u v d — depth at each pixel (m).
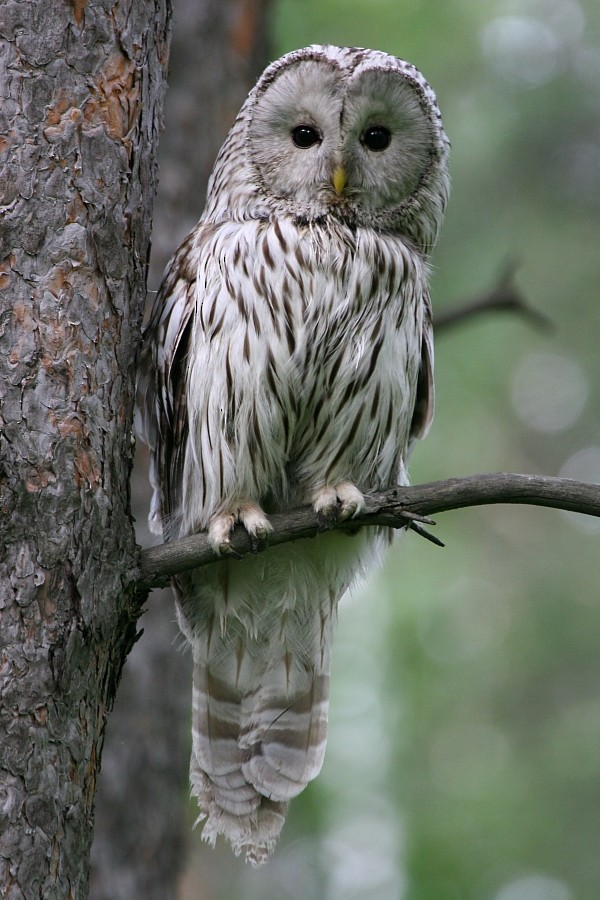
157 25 8.45
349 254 9.82
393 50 20.03
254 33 14.55
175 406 10.05
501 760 20.22
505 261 20.64
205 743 10.24
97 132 7.86
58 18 7.78
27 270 7.60
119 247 7.94
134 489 12.91
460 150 22.22
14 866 7.05
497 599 22.81
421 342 10.58
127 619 8.03
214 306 9.63
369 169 10.19
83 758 7.48
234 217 10.28
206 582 10.25
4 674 7.21
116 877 12.20
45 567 7.39
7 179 7.61
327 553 10.30
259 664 10.41
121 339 7.95
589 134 22.20
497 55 21.95
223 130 14.23
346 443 9.98
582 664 21.67
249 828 10.10
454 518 23.25
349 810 19.23
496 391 22.94
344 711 19.61
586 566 23.25
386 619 19.94
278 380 9.61
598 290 22.64
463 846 18.33
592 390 23.42
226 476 9.71
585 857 18.84
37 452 7.46
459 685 20.61
